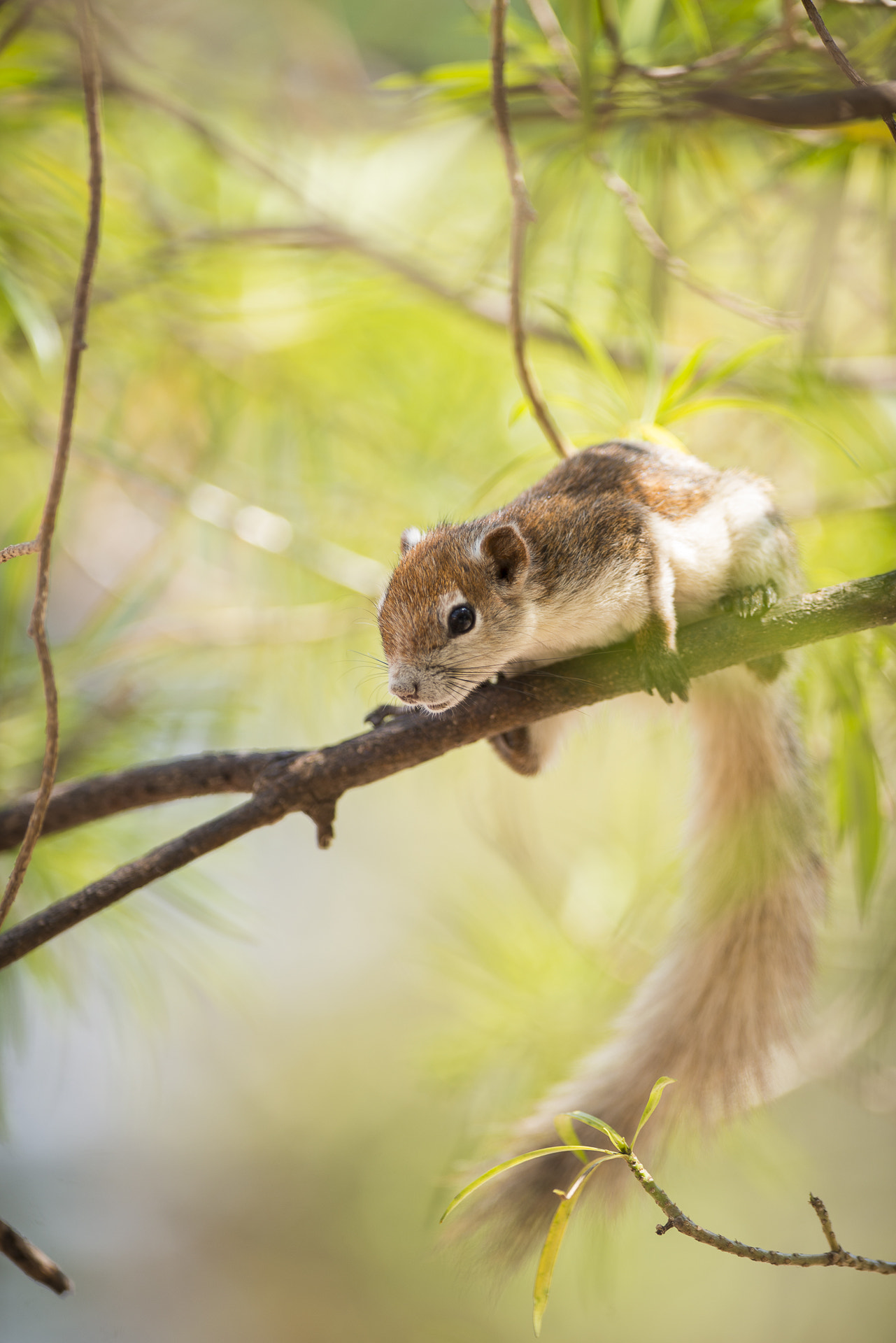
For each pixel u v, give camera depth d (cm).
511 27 265
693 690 262
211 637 278
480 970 277
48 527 250
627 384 268
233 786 257
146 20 281
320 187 280
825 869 263
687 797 265
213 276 276
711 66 260
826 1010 275
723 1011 262
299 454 281
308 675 280
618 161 269
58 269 269
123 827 268
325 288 277
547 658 260
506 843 280
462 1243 256
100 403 278
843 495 272
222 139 274
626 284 271
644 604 257
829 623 254
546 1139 258
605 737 279
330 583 280
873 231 269
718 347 275
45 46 269
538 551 259
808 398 269
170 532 278
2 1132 266
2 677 268
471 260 279
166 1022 270
